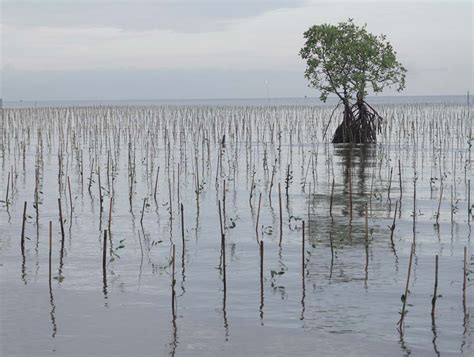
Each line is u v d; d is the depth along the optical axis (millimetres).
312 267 15672
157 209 23203
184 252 17203
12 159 39031
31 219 21391
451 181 29078
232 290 14008
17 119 71062
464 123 66750
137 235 19234
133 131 54969
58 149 43625
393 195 25656
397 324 11961
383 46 44250
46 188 28031
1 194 26438
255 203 24281
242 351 10891
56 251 17344
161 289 14133
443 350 10836
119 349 11008
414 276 14875
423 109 96000
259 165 35438
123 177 31281
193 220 21281
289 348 11000
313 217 21609
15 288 14172
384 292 13750
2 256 16766
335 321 12148
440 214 22031
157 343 11250
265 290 13977
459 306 12883
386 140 48688
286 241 18344
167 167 34750
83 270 15578
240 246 17812
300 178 30375
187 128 63094
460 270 15344
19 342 11289
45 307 13016
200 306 13039
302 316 12430
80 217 21812
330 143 47094
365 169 33281
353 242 18125
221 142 46156
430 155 39375
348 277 14828
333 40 43906
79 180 30438
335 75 44844
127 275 15148
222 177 31031
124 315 12586
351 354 10734
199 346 11117
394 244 17875
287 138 53000
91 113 80438
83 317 12484
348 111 45875
